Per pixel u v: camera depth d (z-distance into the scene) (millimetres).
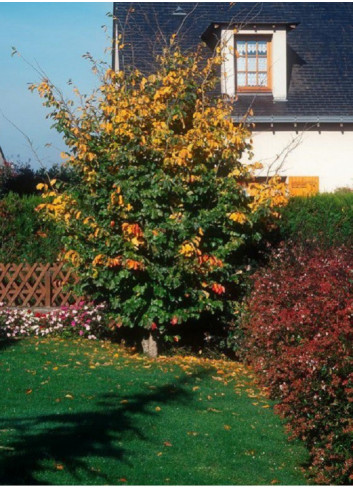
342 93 22312
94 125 12750
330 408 7430
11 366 11359
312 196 15281
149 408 9547
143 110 12391
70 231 12906
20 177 25078
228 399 10422
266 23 21766
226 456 8266
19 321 14516
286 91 22125
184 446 8375
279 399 9875
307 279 10102
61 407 9336
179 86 12820
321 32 23984
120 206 12305
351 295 7984
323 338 7609
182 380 11211
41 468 7328
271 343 9742
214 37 22500
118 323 12820
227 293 13422
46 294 15664
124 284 12664
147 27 23266
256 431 9117
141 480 7316
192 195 12570
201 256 12445
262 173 21875
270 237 14055
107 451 7922
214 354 13602
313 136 21953
